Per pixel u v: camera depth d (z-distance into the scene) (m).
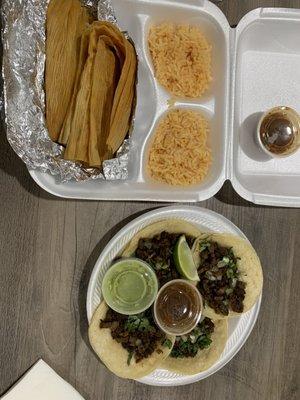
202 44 0.48
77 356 0.49
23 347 0.48
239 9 0.50
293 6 0.51
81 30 0.44
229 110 0.47
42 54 0.43
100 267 0.47
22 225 0.48
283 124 0.50
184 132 0.48
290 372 0.53
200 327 0.49
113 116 0.43
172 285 0.48
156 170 0.48
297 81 0.52
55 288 0.48
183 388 0.51
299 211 0.52
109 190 0.46
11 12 0.42
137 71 0.46
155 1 0.46
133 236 0.48
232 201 0.51
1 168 0.47
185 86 0.48
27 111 0.42
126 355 0.48
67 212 0.49
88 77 0.43
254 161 0.51
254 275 0.50
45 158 0.43
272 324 0.52
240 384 0.52
